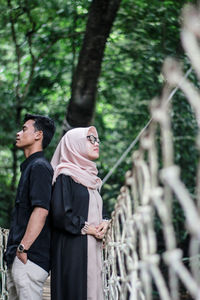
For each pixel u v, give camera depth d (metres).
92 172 3.41
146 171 1.13
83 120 6.85
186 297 6.54
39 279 3.19
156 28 9.07
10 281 3.32
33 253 3.20
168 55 8.56
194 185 8.45
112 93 9.47
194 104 0.81
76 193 3.28
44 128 3.47
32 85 10.05
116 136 9.74
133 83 9.32
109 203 8.87
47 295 4.29
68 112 6.89
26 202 3.27
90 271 3.23
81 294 3.17
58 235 3.27
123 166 9.39
